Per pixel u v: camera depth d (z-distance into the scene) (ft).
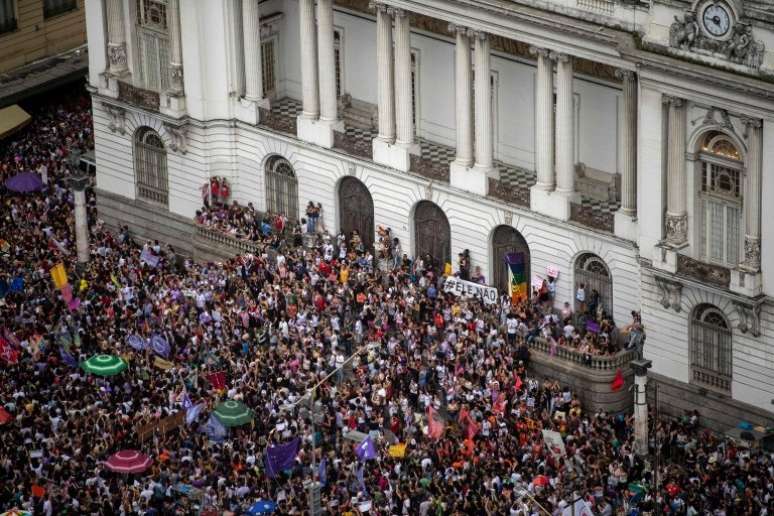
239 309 558.56
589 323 529.45
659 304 516.73
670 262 508.12
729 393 513.04
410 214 570.05
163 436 508.94
